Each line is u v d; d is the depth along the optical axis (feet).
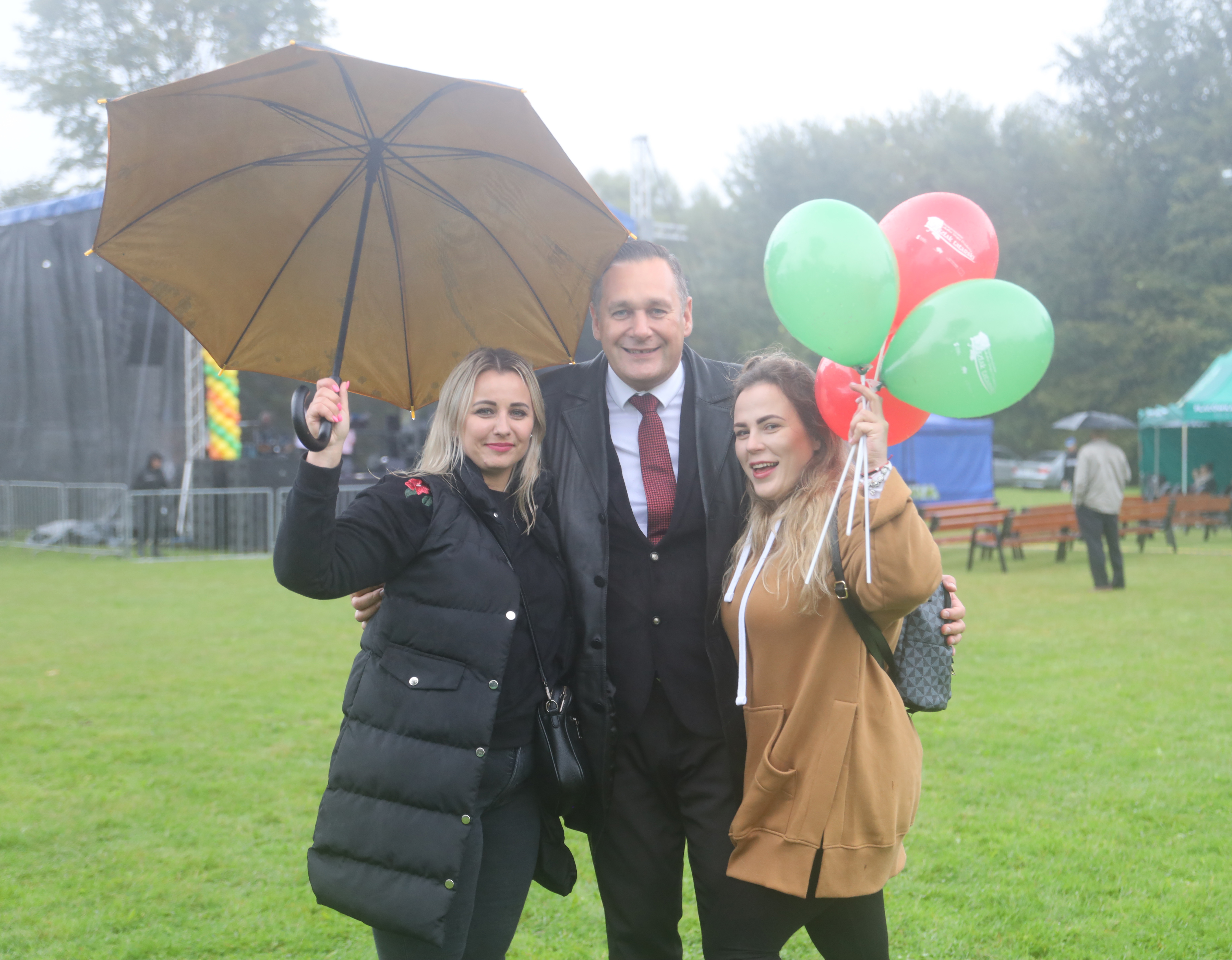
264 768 16.35
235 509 49.73
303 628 29.17
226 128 7.09
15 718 19.31
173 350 52.19
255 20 107.96
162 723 19.01
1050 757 16.72
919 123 145.69
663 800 8.12
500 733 7.26
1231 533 61.93
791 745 7.02
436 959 6.96
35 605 33.45
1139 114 133.28
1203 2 131.44
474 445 7.59
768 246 7.18
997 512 45.65
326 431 6.77
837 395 7.29
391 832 6.85
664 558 8.11
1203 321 119.85
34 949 10.55
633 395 8.49
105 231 7.29
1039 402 129.29
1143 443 87.86
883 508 6.64
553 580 7.78
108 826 13.97
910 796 7.10
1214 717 19.10
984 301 6.81
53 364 53.72
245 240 7.75
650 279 8.20
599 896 12.27
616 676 7.99
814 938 7.38
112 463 51.60
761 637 7.22
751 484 7.87
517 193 7.73
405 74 6.85
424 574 7.19
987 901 11.61
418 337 8.61
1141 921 11.13
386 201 7.85
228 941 10.81
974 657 24.75
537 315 8.52
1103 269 130.31
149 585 38.63
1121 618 30.37
